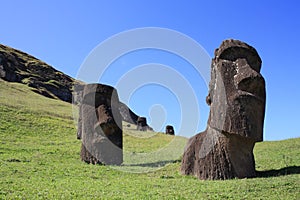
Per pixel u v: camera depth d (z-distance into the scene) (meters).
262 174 14.16
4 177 12.90
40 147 22.05
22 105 39.94
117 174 15.47
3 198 9.59
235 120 13.18
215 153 13.73
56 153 20.17
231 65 13.84
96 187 11.80
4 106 35.59
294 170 14.39
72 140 26.89
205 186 11.91
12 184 11.56
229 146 13.57
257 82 13.37
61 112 42.41
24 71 76.12
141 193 10.95
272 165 16.52
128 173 15.89
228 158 13.55
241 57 13.96
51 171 14.87
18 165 15.51
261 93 13.63
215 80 14.19
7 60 74.88
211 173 13.61
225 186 11.67
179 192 11.05
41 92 65.62
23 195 10.05
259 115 13.40
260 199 10.12
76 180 13.30
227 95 13.48
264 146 23.94
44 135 28.22
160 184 12.64
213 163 13.67
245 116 13.17
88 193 10.68
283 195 10.52
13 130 27.41
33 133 28.06
